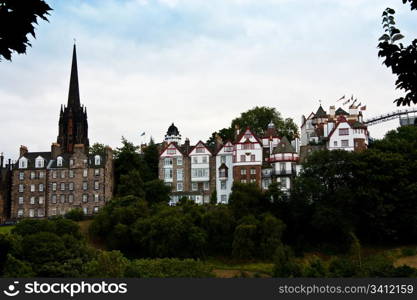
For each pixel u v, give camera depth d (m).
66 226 110.38
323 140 143.88
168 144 145.00
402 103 24.09
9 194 148.00
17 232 108.56
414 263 97.06
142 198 128.38
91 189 142.38
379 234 107.00
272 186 116.50
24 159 146.00
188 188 141.88
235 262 101.88
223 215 108.06
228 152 141.12
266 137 149.00
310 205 112.50
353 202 108.06
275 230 103.81
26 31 21.88
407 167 109.81
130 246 111.06
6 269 82.00
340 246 107.81
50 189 143.50
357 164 110.31
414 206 106.69
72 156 145.12
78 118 188.88
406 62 23.33
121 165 148.50
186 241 104.12
